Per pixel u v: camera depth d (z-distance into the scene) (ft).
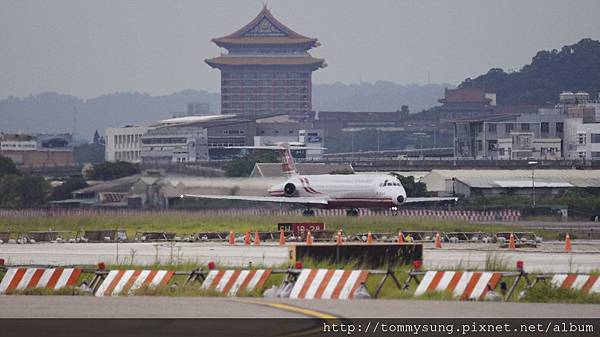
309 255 650.02
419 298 506.07
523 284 545.85
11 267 593.01
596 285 512.22
